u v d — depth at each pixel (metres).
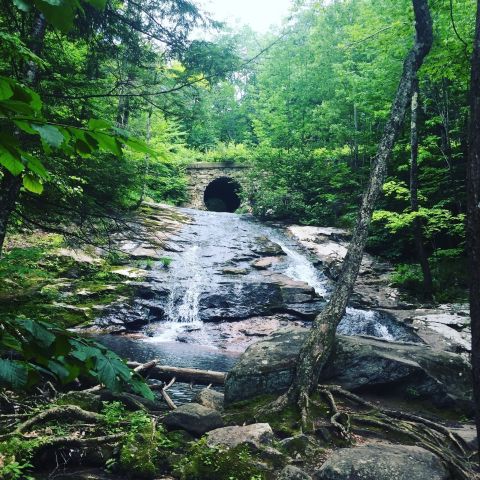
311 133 26.73
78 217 8.73
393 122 7.11
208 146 39.84
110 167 7.88
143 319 13.68
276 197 24.88
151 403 6.31
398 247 19.84
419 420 5.73
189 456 4.53
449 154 17.23
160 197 29.33
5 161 0.94
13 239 13.58
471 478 4.37
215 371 8.98
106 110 8.42
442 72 10.10
